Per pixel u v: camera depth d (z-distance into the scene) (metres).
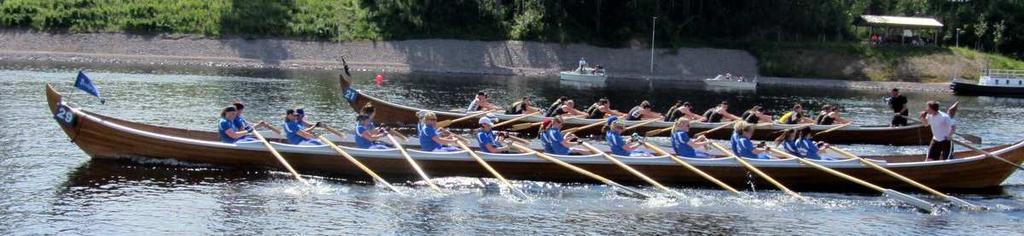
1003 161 23.36
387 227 17.84
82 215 17.92
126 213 18.19
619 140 23.56
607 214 19.47
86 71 64.50
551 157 22.42
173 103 42.03
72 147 25.56
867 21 103.75
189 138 24.36
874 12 118.75
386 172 22.56
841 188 23.14
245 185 21.02
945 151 24.20
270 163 22.52
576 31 96.44
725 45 96.69
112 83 52.66
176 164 22.83
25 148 25.23
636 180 22.97
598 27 96.06
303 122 25.33
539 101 54.28
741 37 101.56
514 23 95.38
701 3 100.56
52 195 19.47
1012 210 21.05
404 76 76.31
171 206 18.83
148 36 87.44
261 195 20.09
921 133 34.84
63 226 17.08
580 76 79.81
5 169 22.03
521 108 34.97
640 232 18.00
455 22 94.75
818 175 23.00
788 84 85.56
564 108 34.66
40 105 37.22
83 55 83.75
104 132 22.61
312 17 92.50
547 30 94.94
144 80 56.62
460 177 22.53
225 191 20.33
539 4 95.56
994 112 55.44
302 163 22.50
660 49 95.00
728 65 93.75
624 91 66.50
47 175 21.41
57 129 29.50
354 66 86.75
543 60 92.31
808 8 103.19
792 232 18.36
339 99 48.25
